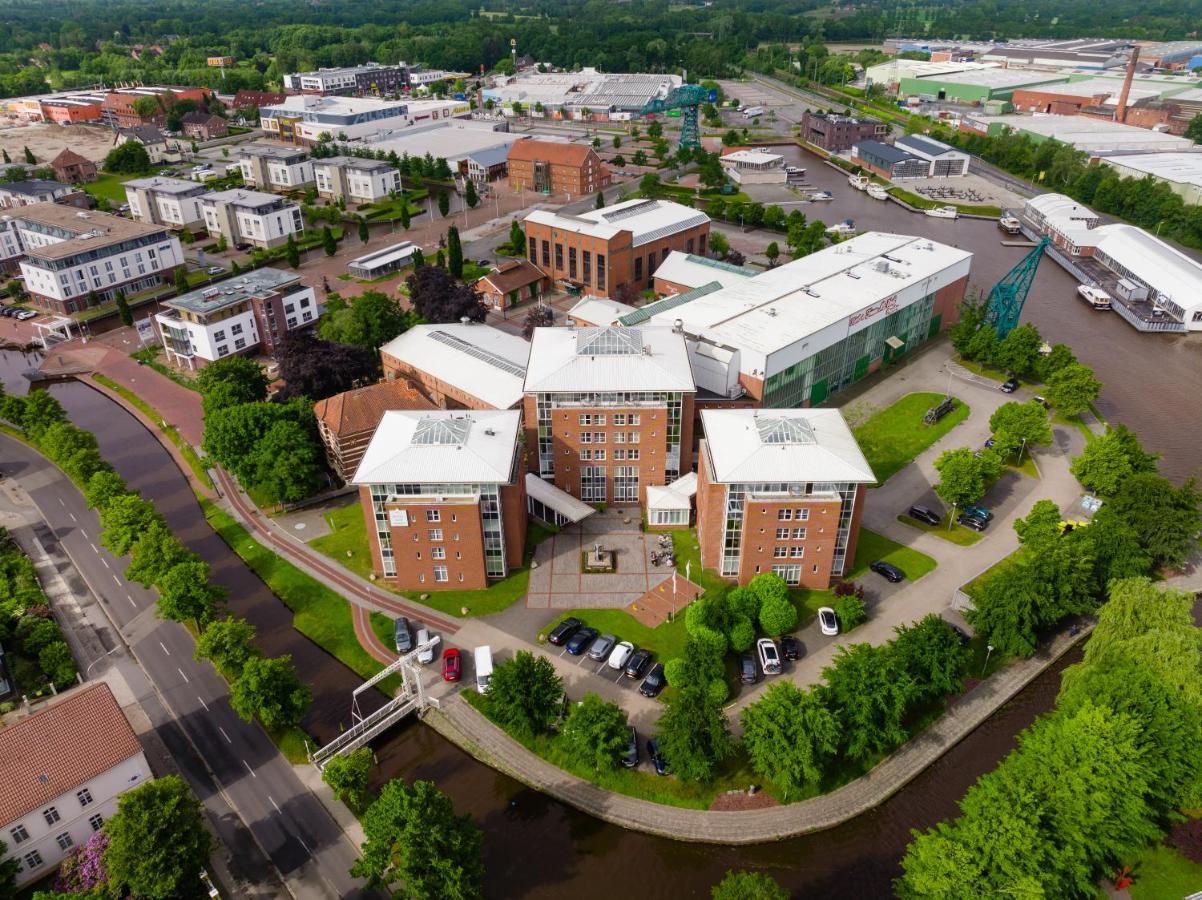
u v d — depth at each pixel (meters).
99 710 72.19
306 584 102.62
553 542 108.94
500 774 78.88
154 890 61.56
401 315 160.62
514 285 185.75
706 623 88.94
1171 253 196.62
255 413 116.25
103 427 142.50
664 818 74.00
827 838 73.00
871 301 144.38
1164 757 71.25
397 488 95.94
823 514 94.12
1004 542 108.25
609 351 114.19
